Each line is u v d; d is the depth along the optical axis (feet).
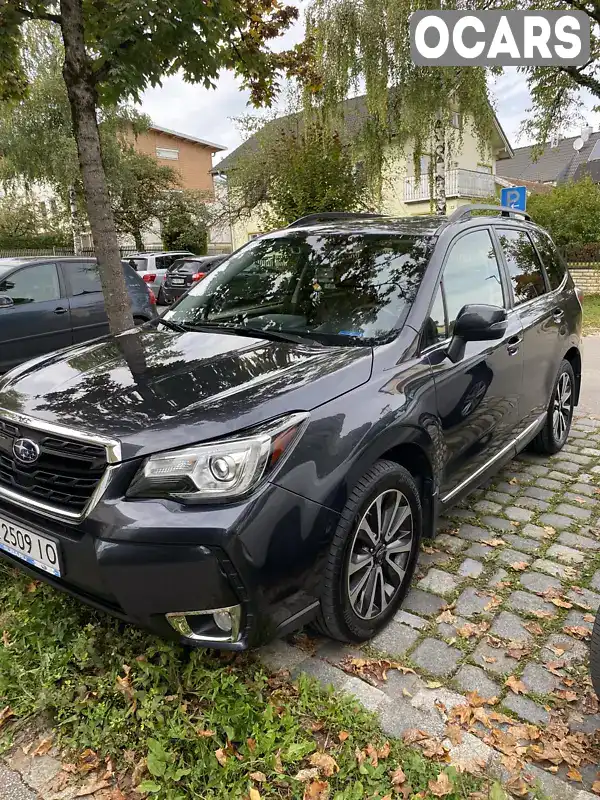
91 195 14.78
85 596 7.06
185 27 14.05
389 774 6.24
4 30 14.48
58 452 6.97
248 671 7.63
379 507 8.04
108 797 6.05
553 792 6.11
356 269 10.34
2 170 71.56
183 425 6.66
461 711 7.07
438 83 44.57
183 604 6.36
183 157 120.98
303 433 6.93
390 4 43.11
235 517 6.25
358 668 7.80
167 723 6.70
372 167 50.47
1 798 6.08
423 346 9.09
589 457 15.49
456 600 9.34
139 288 27.35
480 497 13.09
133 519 6.29
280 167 42.70
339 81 45.91
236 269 11.94
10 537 7.52
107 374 8.23
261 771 6.24
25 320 22.79
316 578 7.06
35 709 6.98
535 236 14.70
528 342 12.31
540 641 8.41
